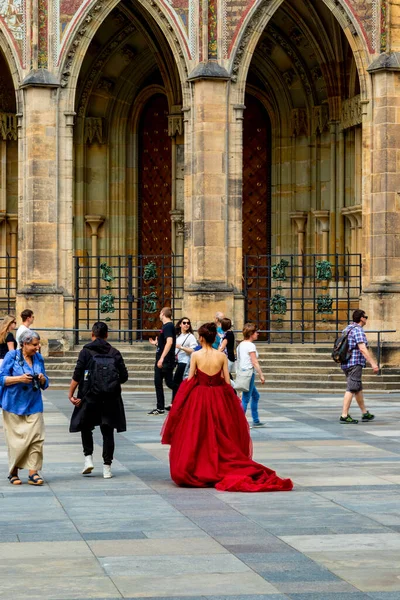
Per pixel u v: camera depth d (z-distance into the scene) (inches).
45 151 1536.7
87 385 751.7
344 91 1704.0
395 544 548.1
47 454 867.4
